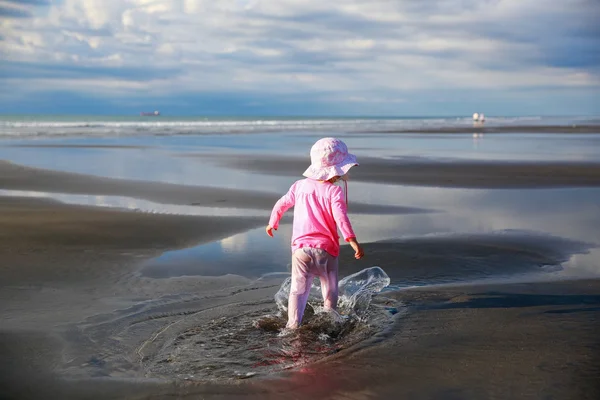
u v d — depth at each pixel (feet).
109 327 13.38
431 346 12.00
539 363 10.98
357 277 17.25
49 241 22.65
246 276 18.08
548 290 16.35
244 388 10.09
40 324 13.56
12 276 17.83
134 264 19.44
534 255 20.83
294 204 14.71
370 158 63.98
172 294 16.10
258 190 38.34
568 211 30.89
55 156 62.85
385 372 10.69
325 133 131.34
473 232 24.98
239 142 93.86
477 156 67.56
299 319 13.39
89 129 129.49
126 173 48.06
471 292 16.17
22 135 102.42
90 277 17.83
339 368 10.94
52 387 10.18
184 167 53.67
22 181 41.73
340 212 13.85
